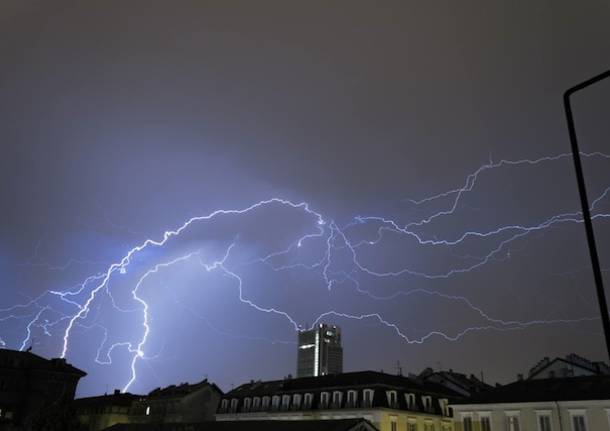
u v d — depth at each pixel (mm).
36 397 68812
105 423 81875
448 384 71000
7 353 71562
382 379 58906
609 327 10133
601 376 44969
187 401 75812
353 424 39906
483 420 46375
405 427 53969
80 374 73312
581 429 40500
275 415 62438
